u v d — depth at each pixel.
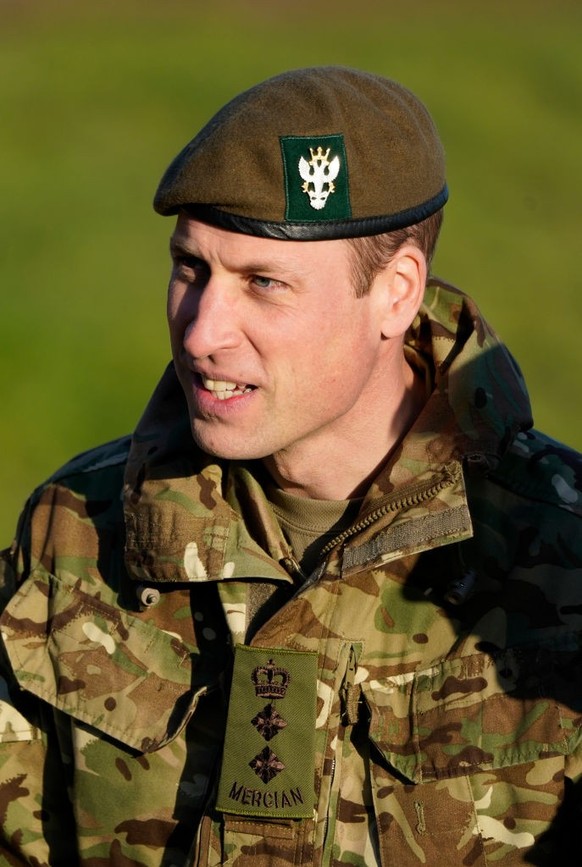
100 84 58.62
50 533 8.66
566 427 32.69
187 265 7.59
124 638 8.29
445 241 45.25
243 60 62.97
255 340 7.39
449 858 7.56
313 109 7.41
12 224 44.72
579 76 62.31
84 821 8.25
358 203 7.43
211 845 7.82
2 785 8.51
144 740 8.06
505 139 54.72
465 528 7.49
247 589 8.03
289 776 7.67
